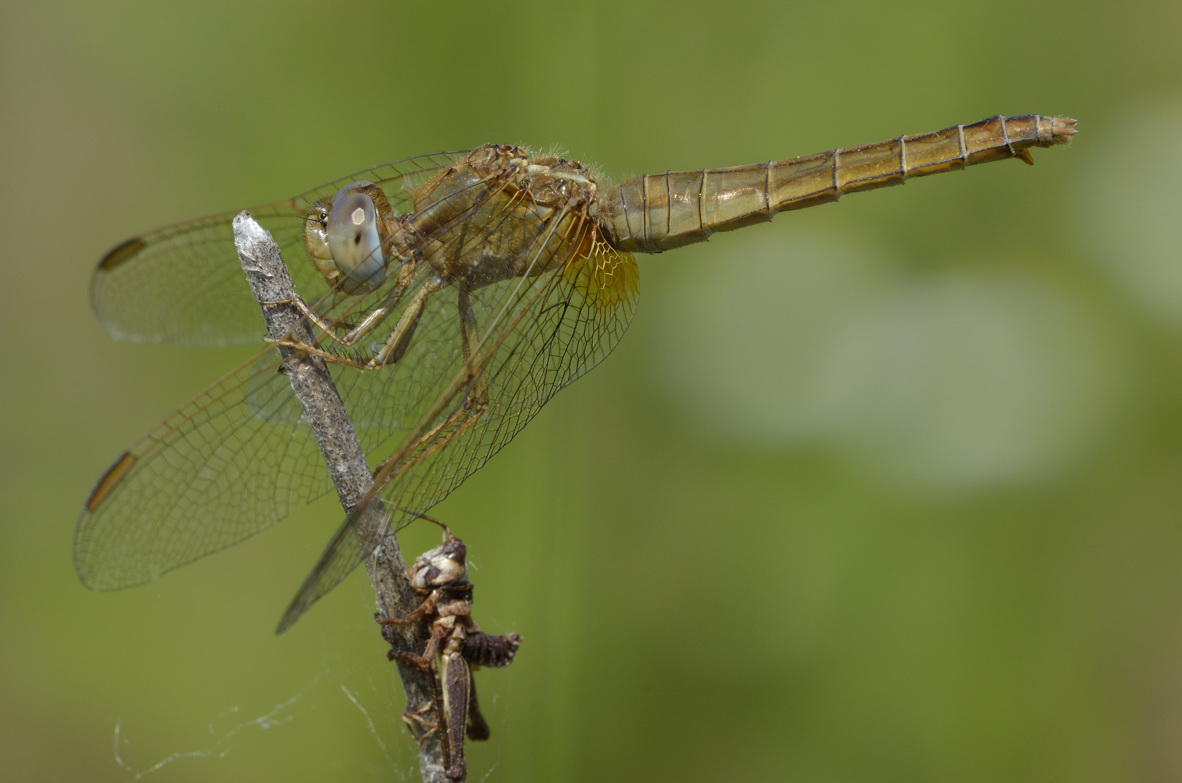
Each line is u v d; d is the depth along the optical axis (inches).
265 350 23.4
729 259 24.2
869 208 24.2
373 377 23.5
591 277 23.6
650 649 24.1
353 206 23.5
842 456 24.1
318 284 23.8
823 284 24.2
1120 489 24.0
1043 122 23.6
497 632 24.0
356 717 24.1
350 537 23.1
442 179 23.6
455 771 23.2
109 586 23.3
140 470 23.4
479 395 23.4
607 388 24.1
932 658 24.0
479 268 23.5
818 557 24.1
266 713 24.1
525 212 23.6
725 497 24.1
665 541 24.1
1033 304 24.1
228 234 23.9
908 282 24.2
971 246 24.2
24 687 24.1
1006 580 24.0
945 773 24.0
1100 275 24.1
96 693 24.1
